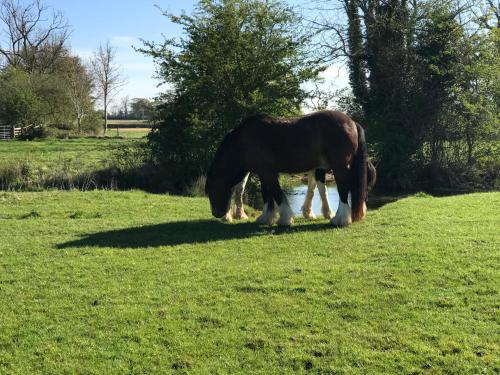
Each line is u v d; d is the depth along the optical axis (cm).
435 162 2341
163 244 863
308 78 1931
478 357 439
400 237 838
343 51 2527
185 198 1510
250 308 558
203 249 821
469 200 1269
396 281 619
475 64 2211
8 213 1237
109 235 947
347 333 491
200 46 1872
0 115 5131
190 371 438
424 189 2250
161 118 2014
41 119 5234
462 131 2341
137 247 844
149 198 1488
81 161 2394
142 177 1903
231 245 845
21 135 4772
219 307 562
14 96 5091
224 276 667
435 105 2352
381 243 805
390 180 2336
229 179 1053
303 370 434
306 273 664
